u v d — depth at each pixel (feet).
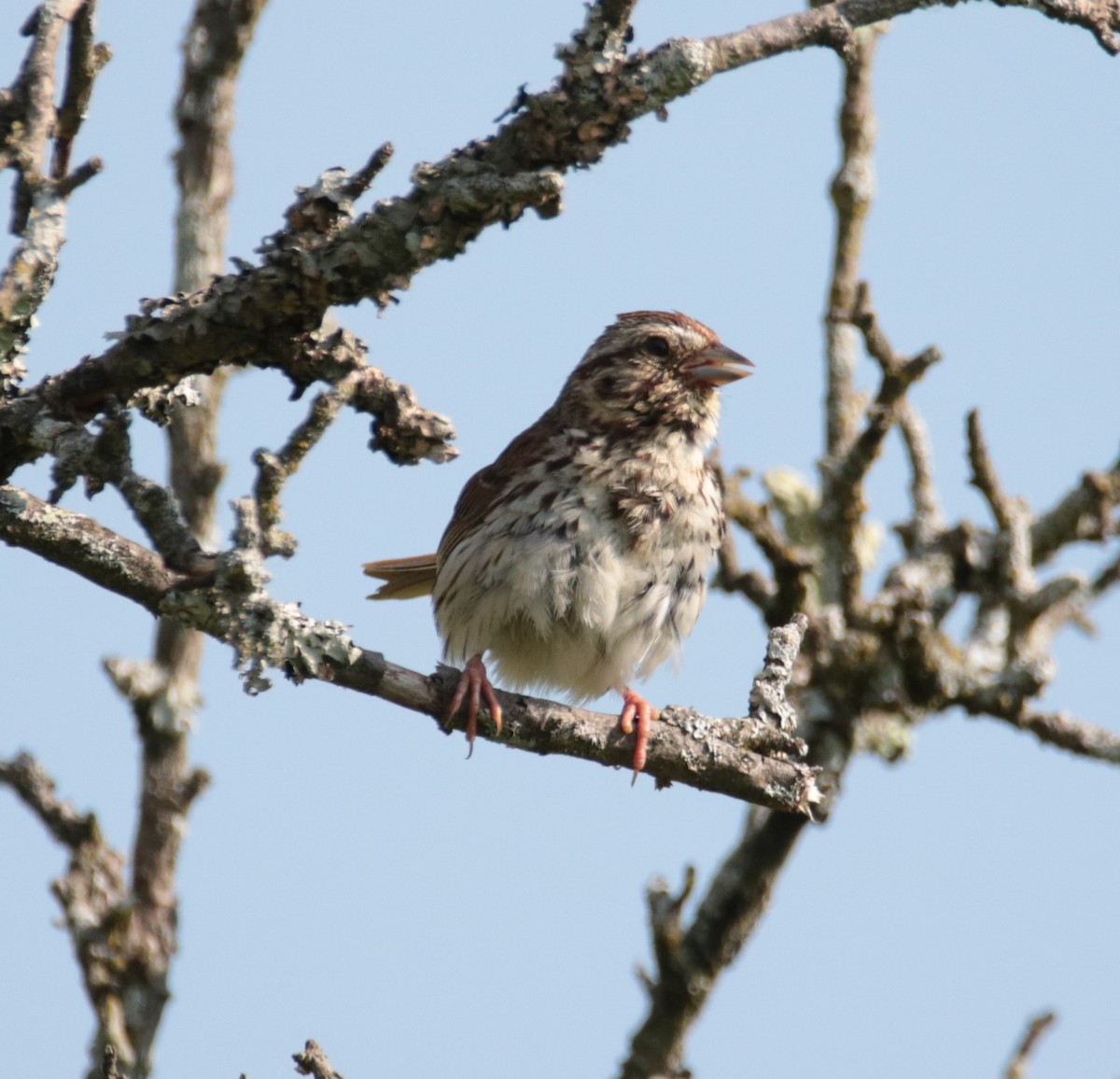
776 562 41.19
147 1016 34.30
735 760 31.24
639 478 37.11
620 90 23.80
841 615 41.16
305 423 27.81
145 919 35.29
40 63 25.29
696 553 37.63
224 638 27.37
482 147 24.35
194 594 27.14
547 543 36.47
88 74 25.86
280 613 27.68
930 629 40.57
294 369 27.35
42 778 35.40
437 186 24.26
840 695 40.40
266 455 27.76
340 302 25.16
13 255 25.48
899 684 40.40
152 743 37.01
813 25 25.20
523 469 37.50
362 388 28.14
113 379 26.23
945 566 43.27
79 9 25.54
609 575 36.55
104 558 26.78
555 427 38.32
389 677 29.07
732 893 38.96
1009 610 42.39
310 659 28.02
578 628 36.88
